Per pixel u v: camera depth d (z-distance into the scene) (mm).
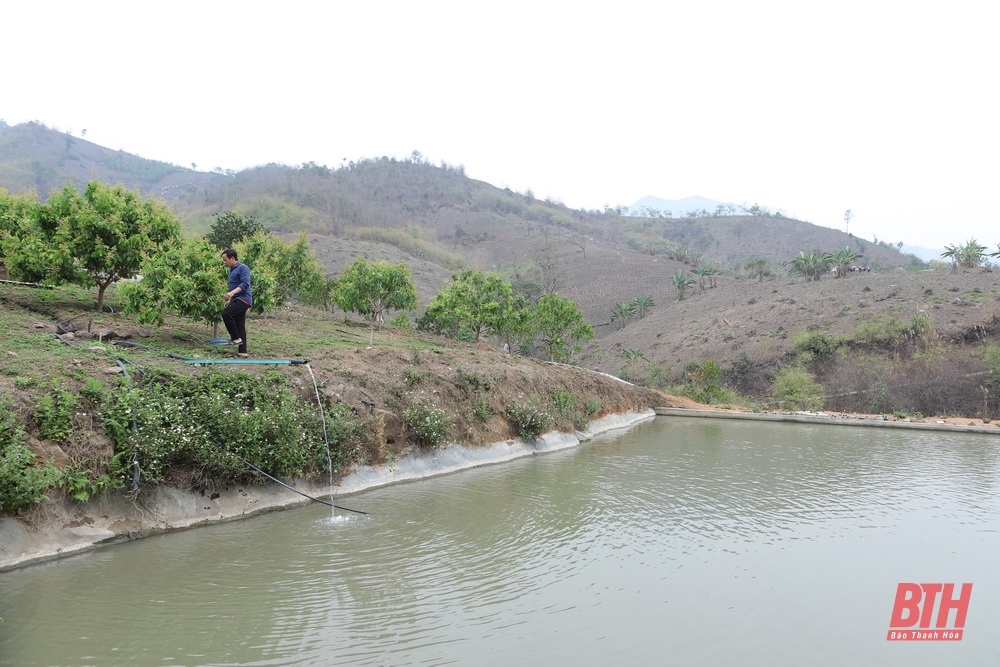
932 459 17703
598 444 19609
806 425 26688
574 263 119750
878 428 26109
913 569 8938
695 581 8266
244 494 10055
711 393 36000
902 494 13227
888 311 54000
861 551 9602
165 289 12242
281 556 8516
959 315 50062
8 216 14102
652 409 30047
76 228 13156
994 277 57000
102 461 8375
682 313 77125
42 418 8039
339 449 11727
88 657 5809
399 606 7211
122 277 14156
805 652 6508
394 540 9383
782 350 52938
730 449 18969
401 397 13945
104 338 11773
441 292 26891
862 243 169500
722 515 11305
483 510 11164
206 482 9516
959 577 8695
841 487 13781
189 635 6316
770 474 15031
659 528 10445
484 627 6781
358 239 129750
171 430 9133
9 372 8641
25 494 7328
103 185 13914
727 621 7141
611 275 108938
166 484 9148
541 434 17922
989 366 36062
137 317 12727
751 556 9242
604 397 25266
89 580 7352
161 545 8484
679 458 17094
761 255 171750
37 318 12008
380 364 14820
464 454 14898
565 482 13570
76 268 13117
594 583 8086
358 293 23047
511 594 7668
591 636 6656
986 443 21453
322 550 8812
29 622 6359
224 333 14766
